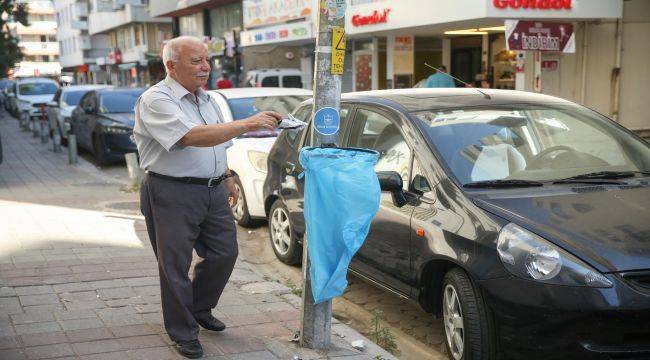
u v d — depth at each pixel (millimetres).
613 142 4992
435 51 17766
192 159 3801
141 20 45438
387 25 15227
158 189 3818
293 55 27703
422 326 5176
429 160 4586
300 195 6137
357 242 3664
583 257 3578
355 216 3662
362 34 16953
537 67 13578
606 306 3453
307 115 6516
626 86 14352
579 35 13875
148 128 3668
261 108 8859
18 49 43250
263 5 22547
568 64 13891
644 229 3773
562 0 12336
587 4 12531
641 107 14492
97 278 5516
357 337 4422
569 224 3822
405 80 17391
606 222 3846
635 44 14219
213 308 4613
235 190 4266
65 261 6047
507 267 3711
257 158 8023
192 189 3838
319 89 3859
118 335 4250
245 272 6016
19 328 4359
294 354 4000
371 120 5375
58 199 9719
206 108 3938
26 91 31703
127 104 15375
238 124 3570
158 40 46406
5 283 5340
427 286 4445
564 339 3539
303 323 4109
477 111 5047
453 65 18062
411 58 17359
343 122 5680
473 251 3922
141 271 5746
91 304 4863
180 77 3770
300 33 19641
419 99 5328
